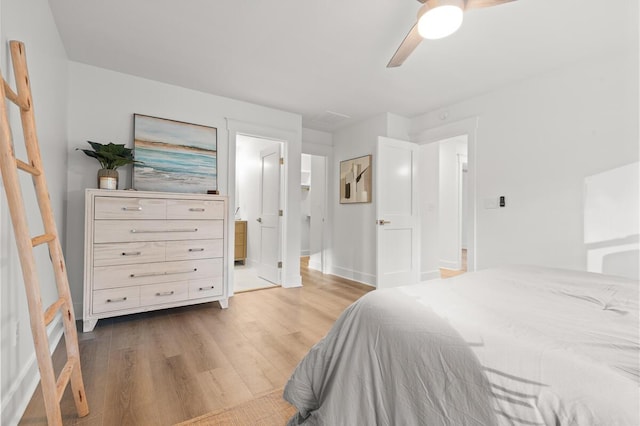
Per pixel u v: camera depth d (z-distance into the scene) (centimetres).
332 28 213
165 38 228
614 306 110
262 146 477
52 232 133
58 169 226
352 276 432
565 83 261
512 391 68
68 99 258
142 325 251
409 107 365
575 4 185
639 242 221
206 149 326
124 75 284
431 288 131
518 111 292
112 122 279
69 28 216
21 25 146
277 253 395
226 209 296
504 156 302
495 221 307
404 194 387
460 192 533
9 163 101
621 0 180
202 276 282
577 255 251
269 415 142
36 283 104
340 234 457
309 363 121
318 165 529
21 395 138
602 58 242
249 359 194
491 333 83
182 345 213
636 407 55
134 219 249
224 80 298
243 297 339
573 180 255
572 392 62
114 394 155
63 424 133
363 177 413
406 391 87
